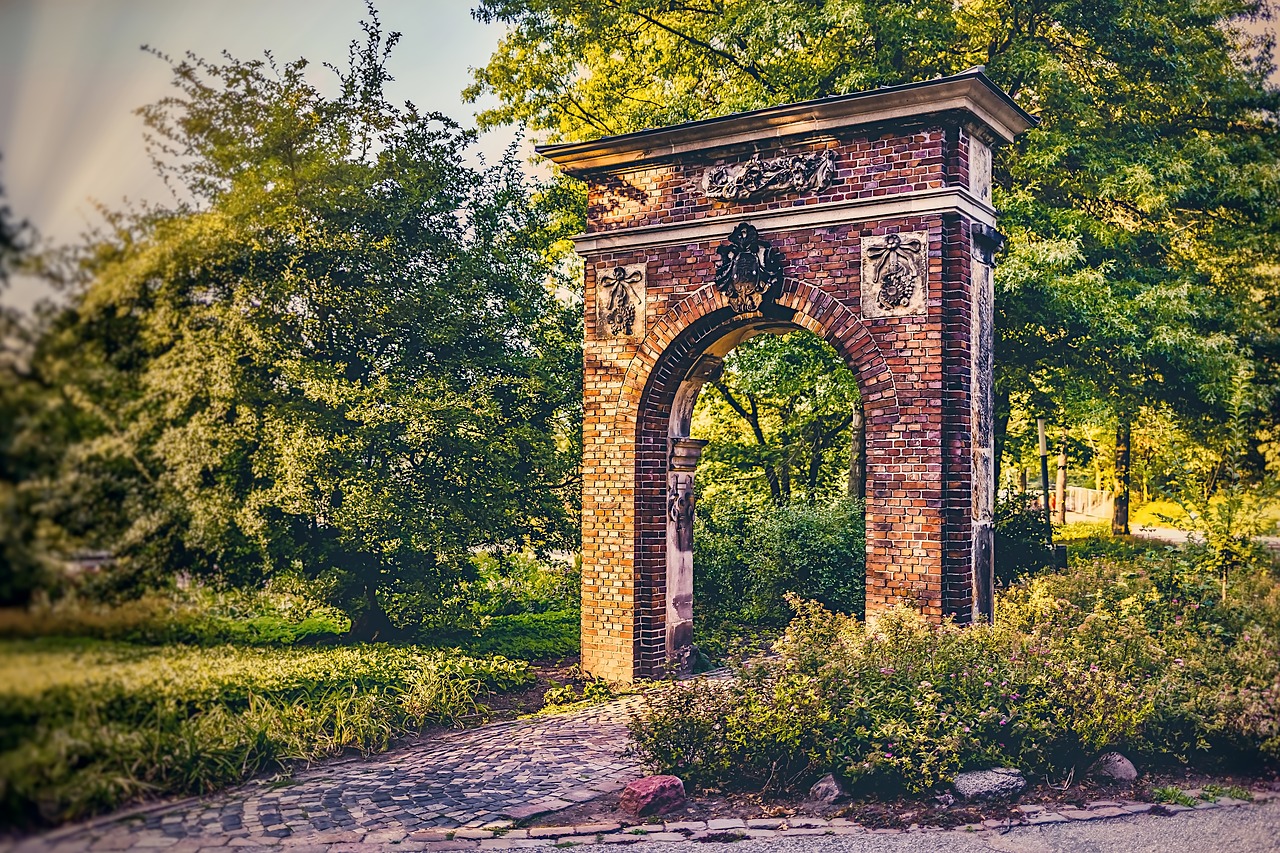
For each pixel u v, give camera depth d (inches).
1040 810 300.4
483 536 536.4
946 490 414.0
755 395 879.7
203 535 436.8
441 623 550.0
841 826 290.5
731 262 454.0
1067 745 329.1
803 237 442.9
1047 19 613.9
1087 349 592.1
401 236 546.3
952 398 413.7
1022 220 571.5
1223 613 439.2
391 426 498.9
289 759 361.4
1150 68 598.5
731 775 328.2
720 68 720.3
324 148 528.4
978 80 402.3
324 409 487.2
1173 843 275.0
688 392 502.0
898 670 343.3
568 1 690.2
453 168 572.4
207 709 365.1
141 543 398.3
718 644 585.6
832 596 649.0
